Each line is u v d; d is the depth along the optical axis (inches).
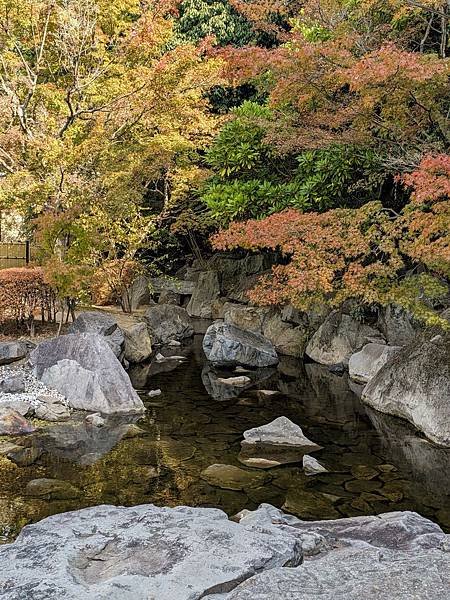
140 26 424.2
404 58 211.6
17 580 101.0
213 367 424.8
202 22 617.0
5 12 413.4
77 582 101.1
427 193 192.9
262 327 506.6
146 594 96.7
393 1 285.7
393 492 199.0
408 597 88.2
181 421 285.3
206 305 638.5
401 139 291.3
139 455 233.3
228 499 189.9
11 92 412.2
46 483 201.0
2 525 167.2
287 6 396.2
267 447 246.5
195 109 471.5
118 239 525.7
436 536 131.1
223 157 373.7
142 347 444.1
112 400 295.4
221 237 266.2
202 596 97.3
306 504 186.9
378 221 252.4
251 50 256.7
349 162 319.0
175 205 556.4
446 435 250.1
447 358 278.2
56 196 402.6
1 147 414.0
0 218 505.0
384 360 360.8
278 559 111.4
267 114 377.7
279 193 349.1
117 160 434.0
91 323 401.7
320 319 459.8
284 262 580.1
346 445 252.4
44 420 277.7
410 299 247.1
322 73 257.3
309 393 348.8
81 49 423.5
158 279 696.4
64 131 429.4
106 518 133.5
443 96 274.7
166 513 136.4
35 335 407.5
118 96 426.6
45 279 372.8
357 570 99.3
